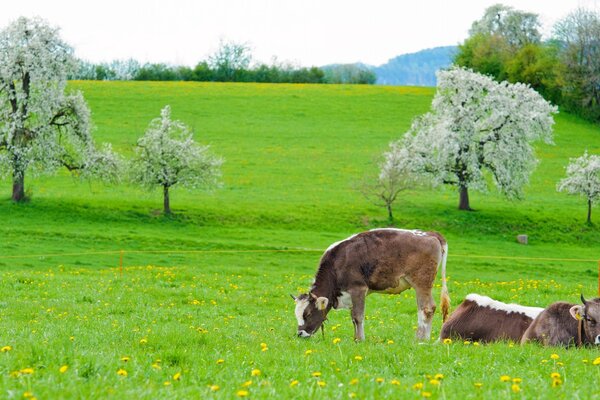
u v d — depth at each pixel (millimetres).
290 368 10523
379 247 17000
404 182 65625
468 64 142500
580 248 62344
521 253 57500
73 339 13961
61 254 46844
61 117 63094
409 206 70312
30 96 61781
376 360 11672
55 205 63844
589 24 118812
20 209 61719
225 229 60250
